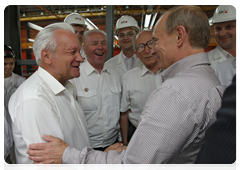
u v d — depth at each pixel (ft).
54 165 2.30
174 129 1.78
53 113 2.58
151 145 1.83
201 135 1.87
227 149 0.89
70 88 3.68
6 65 6.22
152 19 14.43
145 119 1.94
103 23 15.44
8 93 6.48
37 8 15.81
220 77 5.95
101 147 5.32
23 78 7.43
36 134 2.35
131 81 5.29
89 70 5.28
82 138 3.15
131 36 6.94
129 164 1.93
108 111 5.30
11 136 3.45
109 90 5.42
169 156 1.84
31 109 2.38
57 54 2.80
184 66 2.19
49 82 2.83
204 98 1.80
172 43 2.27
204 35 2.14
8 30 7.98
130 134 5.70
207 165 1.05
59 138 2.46
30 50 20.85
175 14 2.19
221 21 5.58
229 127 0.91
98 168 2.16
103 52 5.17
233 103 0.92
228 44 5.85
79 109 3.56
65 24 3.01
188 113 1.77
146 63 4.97
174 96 1.83
